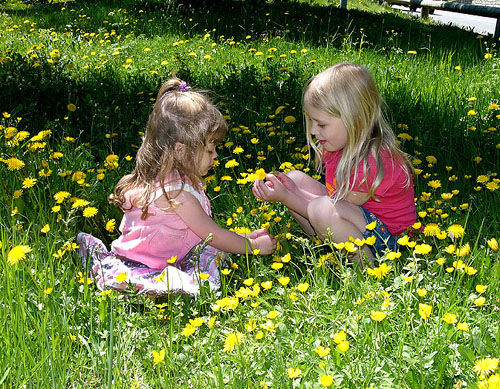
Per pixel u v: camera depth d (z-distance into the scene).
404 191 2.71
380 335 1.95
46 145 3.81
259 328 2.11
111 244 2.79
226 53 6.72
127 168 3.64
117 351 2.01
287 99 4.83
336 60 6.27
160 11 9.23
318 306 2.24
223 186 3.41
